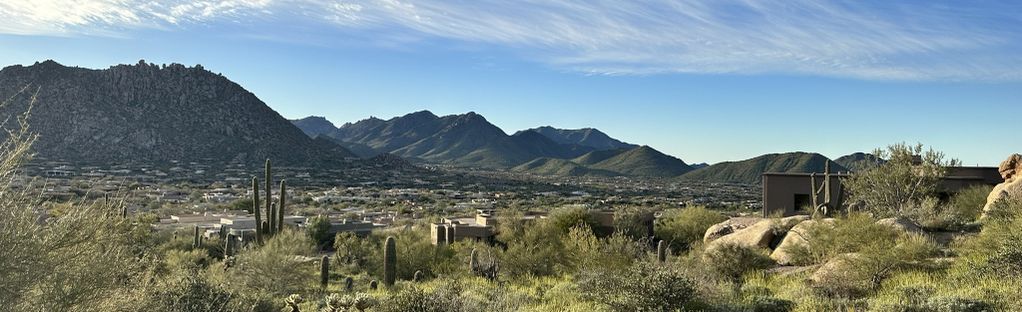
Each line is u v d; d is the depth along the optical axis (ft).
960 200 85.10
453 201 434.30
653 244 114.83
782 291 41.45
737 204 376.89
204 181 529.45
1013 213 51.08
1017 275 34.45
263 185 526.16
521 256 78.13
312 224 183.11
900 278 39.96
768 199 114.73
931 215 64.64
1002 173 85.25
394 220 253.03
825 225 55.11
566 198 489.26
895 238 51.21
